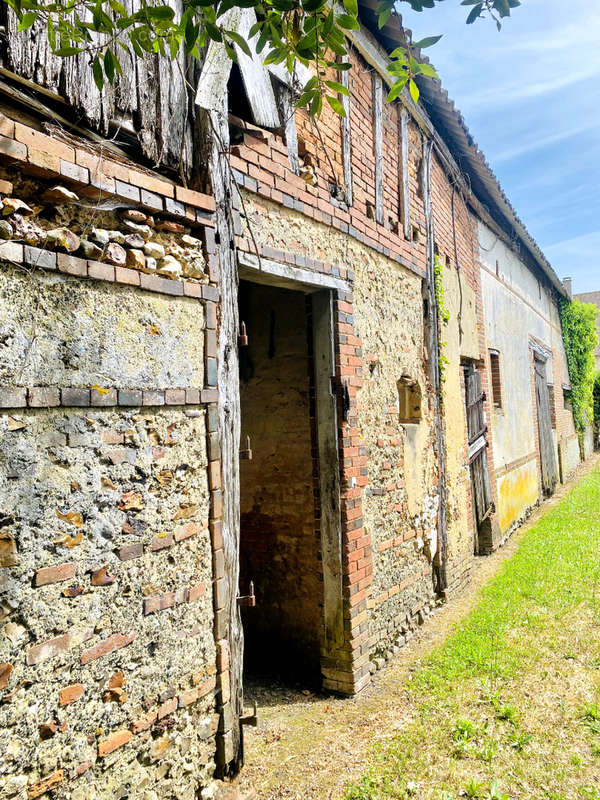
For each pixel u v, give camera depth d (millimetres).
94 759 2303
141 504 2592
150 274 2688
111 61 1925
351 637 4254
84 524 2328
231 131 3465
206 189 3059
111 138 2660
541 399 14008
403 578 5270
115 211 2584
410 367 5770
